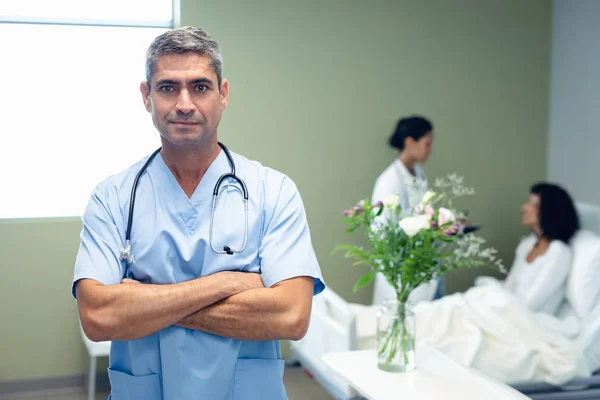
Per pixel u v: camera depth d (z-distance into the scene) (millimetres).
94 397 3184
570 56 3619
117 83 3338
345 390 2447
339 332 2461
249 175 1240
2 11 3156
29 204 3283
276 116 3426
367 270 3602
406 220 1854
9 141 3234
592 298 2830
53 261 3236
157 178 1208
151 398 1175
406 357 1940
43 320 3252
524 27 3715
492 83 3703
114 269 1165
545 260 2961
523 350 2580
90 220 1192
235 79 3357
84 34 3273
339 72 3484
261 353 1204
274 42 3385
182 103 1098
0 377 3225
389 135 3572
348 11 3469
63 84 3273
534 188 3094
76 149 3320
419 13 3562
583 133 3553
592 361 2744
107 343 2906
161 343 1148
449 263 1961
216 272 1186
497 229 3787
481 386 1836
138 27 3318
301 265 1199
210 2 3285
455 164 3701
